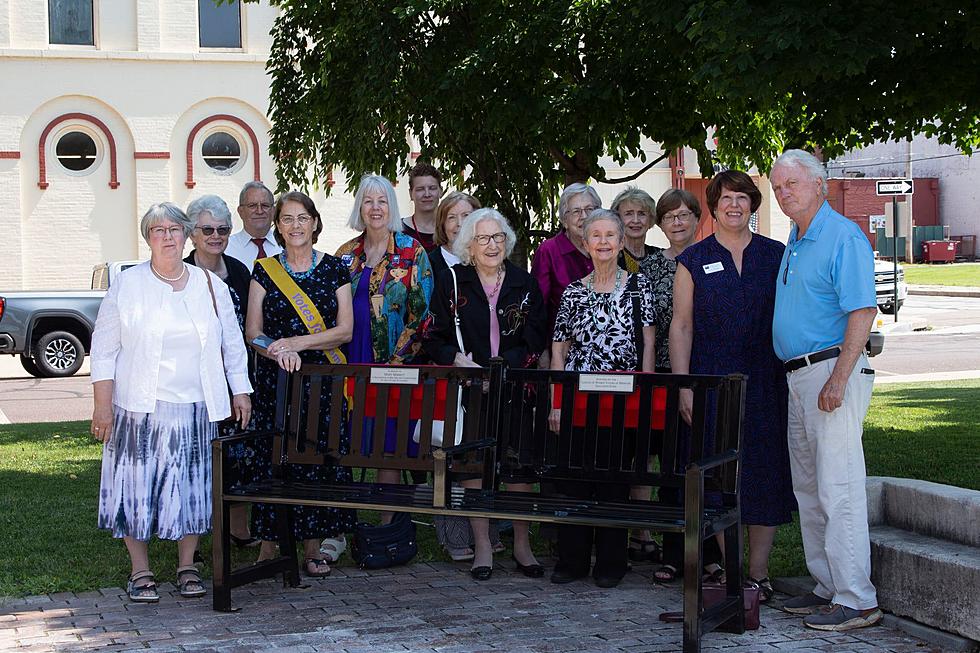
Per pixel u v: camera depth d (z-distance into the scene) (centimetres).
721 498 495
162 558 618
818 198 503
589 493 583
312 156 1157
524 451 545
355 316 617
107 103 2366
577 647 469
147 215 546
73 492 812
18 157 2331
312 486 548
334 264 597
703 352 543
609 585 564
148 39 2391
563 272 618
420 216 720
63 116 2350
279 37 1118
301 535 572
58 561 609
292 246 587
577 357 578
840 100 768
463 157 1118
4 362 2059
